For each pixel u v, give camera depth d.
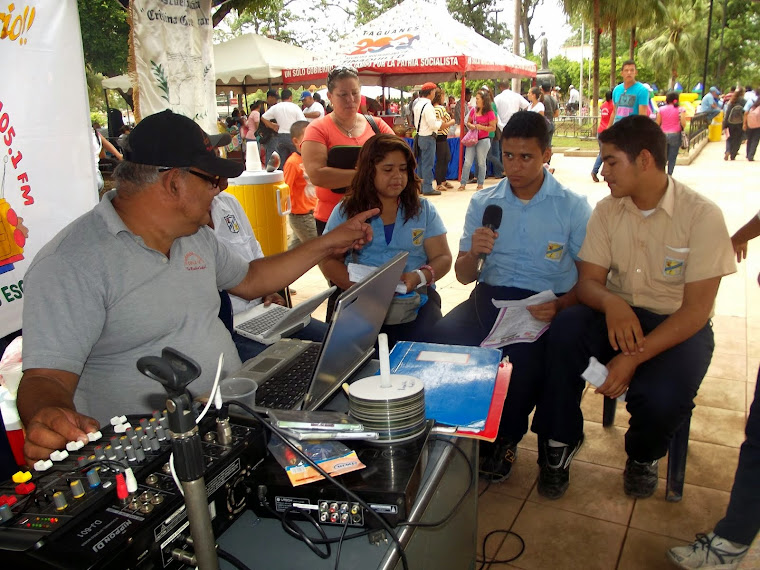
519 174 2.55
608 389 2.14
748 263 5.38
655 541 2.15
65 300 1.50
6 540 0.83
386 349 1.27
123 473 0.96
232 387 1.34
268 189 3.83
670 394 2.12
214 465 1.02
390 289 1.68
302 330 2.43
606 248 2.42
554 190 2.68
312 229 4.93
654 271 2.34
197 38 3.24
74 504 0.91
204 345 1.74
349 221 2.09
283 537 1.15
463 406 1.44
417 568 1.22
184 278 1.71
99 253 1.55
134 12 2.83
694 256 2.19
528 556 2.10
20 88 2.24
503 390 1.56
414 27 9.45
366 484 1.10
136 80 2.89
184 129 1.53
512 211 2.71
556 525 2.26
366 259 2.89
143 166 1.53
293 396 1.43
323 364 1.37
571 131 20.25
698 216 2.20
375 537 1.10
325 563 1.06
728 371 3.41
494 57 10.00
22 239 2.29
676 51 34.88
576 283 2.57
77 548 0.83
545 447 2.40
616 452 2.73
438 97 10.18
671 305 2.37
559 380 2.30
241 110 16.12
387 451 1.21
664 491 2.44
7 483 0.98
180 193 1.55
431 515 1.29
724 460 2.61
